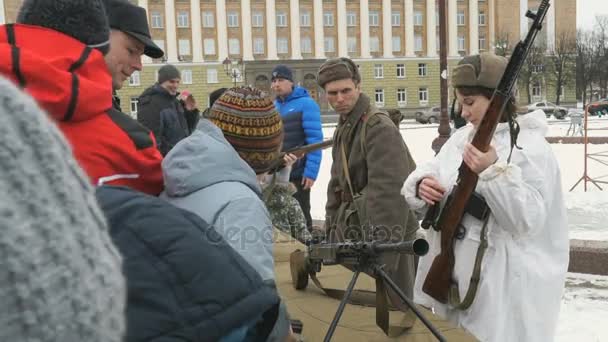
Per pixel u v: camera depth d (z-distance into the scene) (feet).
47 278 1.77
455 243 7.29
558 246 7.20
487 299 6.91
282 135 6.00
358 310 6.79
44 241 1.79
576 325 13.12
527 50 6.49
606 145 57.57
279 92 16.52
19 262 1.71
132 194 3.59
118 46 7.38
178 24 176.24
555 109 138.82
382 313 5.84
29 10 5.37
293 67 176.45
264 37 180.96
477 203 6.99
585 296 15.23
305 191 16.62
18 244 1.72
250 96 5.71
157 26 174.60
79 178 2.09
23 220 1.76
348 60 10.08
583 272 17.21
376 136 9.46
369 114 9.80
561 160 46.24
